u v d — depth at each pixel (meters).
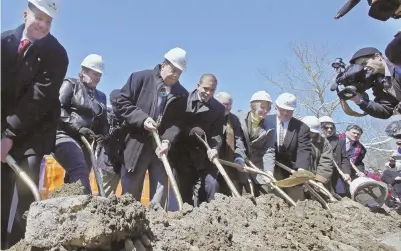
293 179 5.85
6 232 3.91
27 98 3.91
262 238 3.72
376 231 5.06
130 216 2.80
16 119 3.87
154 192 5.36
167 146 4.95
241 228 3.78
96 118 5.59
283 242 3.68
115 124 5.62
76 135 5.40
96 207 2.72
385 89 4.76
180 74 5.24
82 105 5.46
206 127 5.72
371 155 24.39
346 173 8.01
